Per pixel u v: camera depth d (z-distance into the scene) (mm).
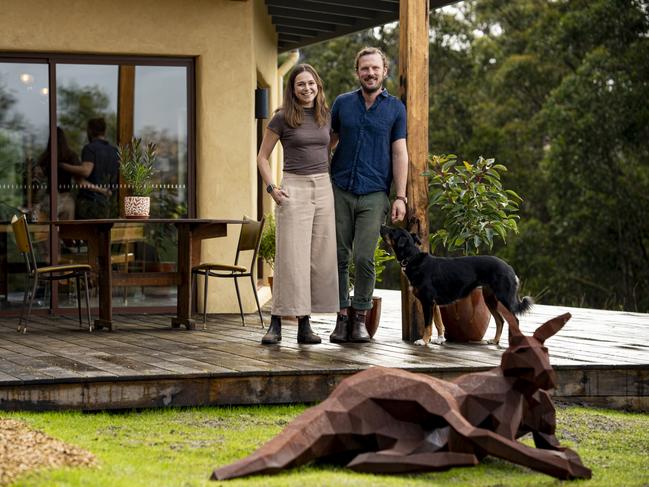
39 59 8352
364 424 3760
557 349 6219
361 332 6328
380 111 6164
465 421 3707
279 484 3441
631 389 5523
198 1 8516
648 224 19000
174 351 5828
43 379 4734
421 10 6477
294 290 6059
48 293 8422
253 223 7262
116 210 8508
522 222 21453
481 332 6410
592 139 18734
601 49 18922
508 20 22188
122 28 8391
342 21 10383
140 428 4551
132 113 8516
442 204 6754
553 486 3713
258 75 9836
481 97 22297
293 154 6070
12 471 3484
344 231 6234
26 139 8375
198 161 8570
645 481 3859
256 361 5383
